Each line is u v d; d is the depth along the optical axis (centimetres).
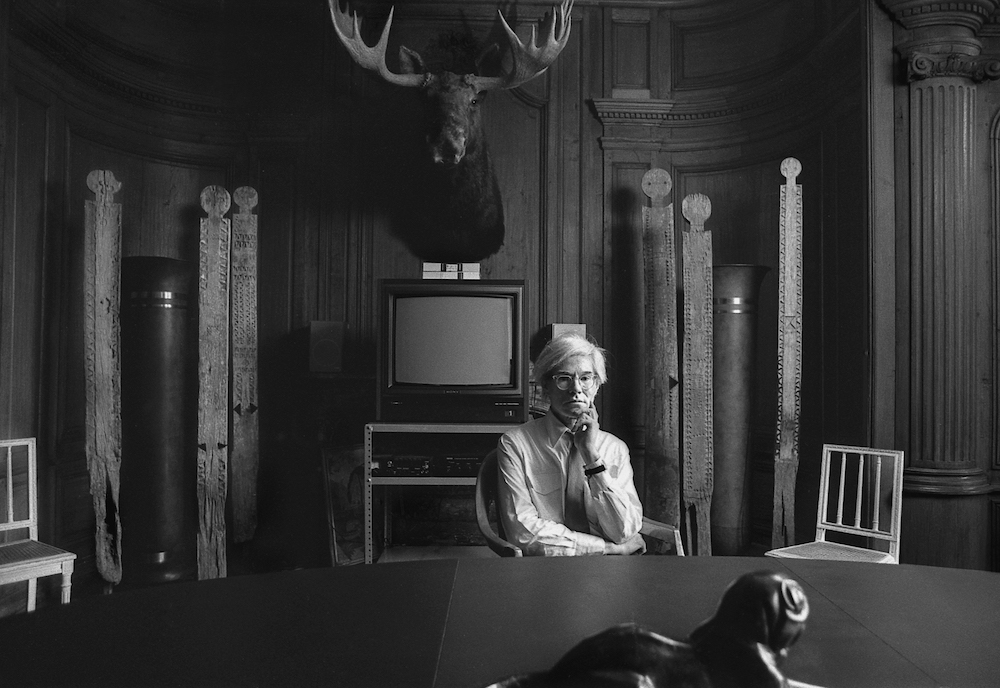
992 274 257
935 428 247
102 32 300
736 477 312
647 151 352
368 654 72
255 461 317
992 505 251
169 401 302
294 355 345
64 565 211
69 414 291
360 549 315
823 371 305
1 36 243
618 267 350
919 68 247
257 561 332
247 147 348
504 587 98
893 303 253
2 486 251
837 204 294
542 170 351
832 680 65
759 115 337
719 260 349
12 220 258
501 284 295
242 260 318
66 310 289
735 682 57
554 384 157
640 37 353
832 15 292
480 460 284
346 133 348
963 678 66
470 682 64
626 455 167
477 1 350
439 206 334
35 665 70
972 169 249
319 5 349
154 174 330
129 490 298
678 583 100
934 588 99
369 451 287
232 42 345
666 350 316
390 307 296
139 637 78
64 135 287
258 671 68
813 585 100
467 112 306
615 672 58
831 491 289
